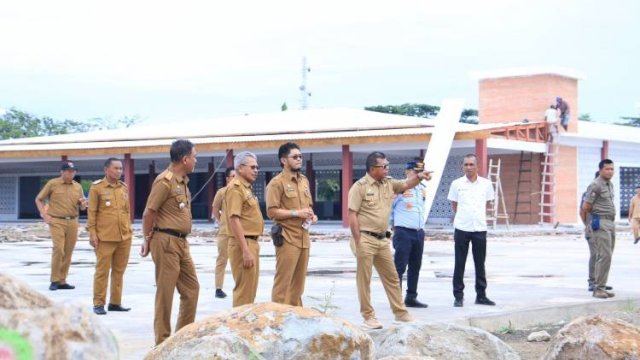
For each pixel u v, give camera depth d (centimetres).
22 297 387
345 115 4022
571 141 3975
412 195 1145
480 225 1167
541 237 2992
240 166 860
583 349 635
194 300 842
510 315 1073
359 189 964
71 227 1371
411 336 664
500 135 3503
